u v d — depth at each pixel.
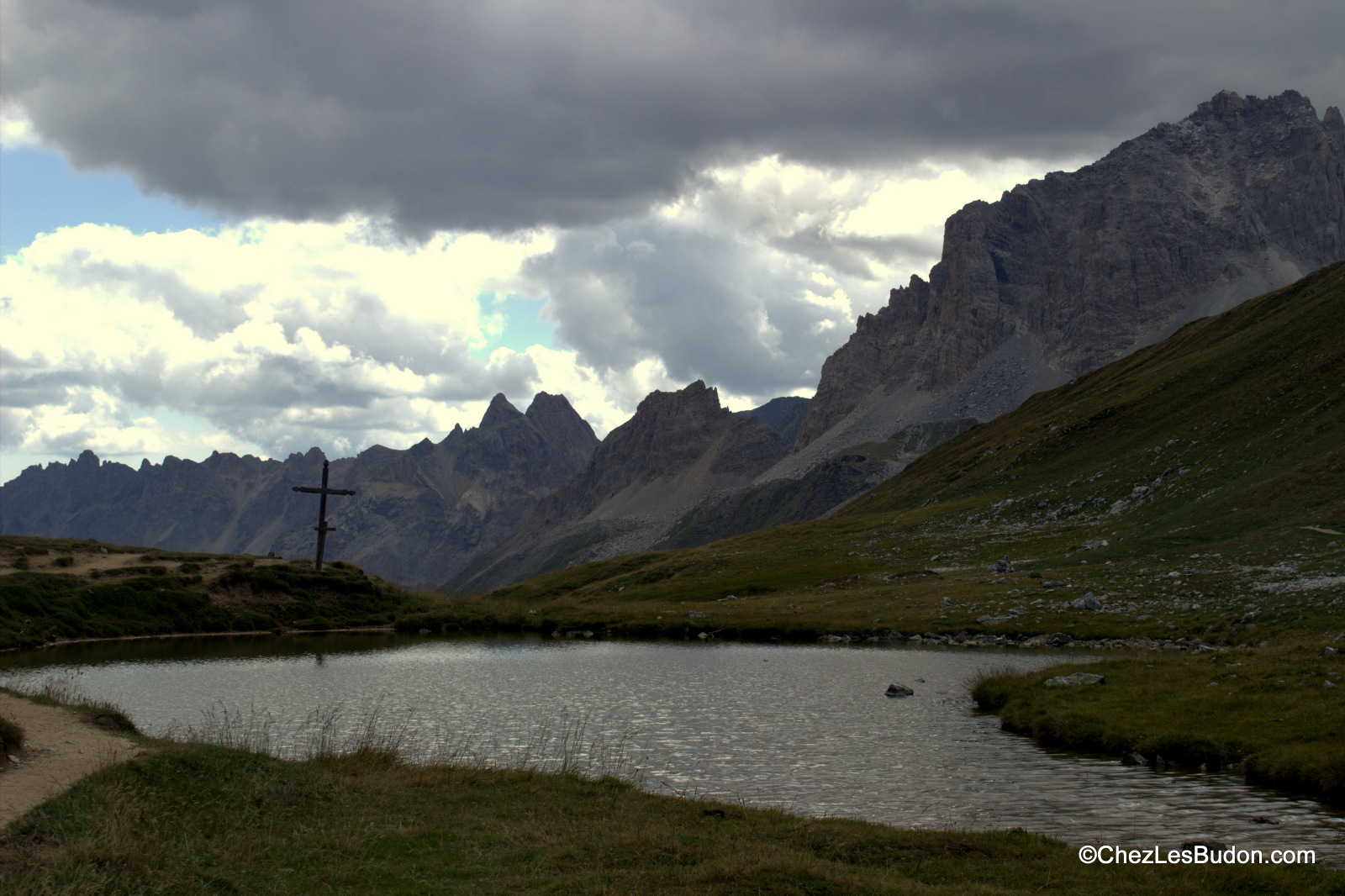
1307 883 19.31
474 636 96.56
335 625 103.81
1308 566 74.88
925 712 46.00
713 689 54.88
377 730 41.88
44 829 18.75
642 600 131.00
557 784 28.33
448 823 23.23
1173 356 185.00
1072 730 36.81
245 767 26.27
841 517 194.25
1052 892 19.16
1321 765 28.06
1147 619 73.69
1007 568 107.50
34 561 96.88
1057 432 172.00
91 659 70.06
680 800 27.08
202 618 95.44
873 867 20.59
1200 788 29.23
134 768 23.64
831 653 74.38
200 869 18.41
